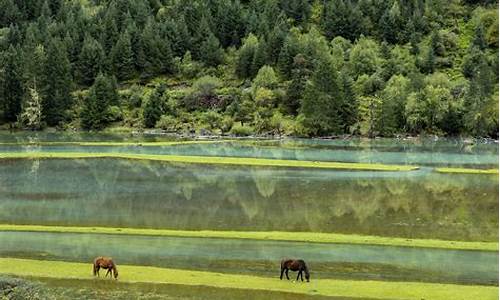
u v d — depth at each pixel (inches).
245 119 7165.4
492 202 2605.8
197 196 2682.1
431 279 1545.3
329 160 4116.6
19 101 7308.1
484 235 2021.4
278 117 6919.3
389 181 3159.5
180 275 1520.7
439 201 2623.0
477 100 6692.9
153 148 4857.3
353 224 2171.5
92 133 6771.7
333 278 1536.7
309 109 6628.9
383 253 1772.9
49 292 1376.7
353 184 3051.2
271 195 2723.9
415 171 3555.6
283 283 1471.5
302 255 1743.4
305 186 2977.4
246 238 1926.7
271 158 4168.3
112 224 2153.1
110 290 1400.1
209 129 7057.1
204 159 3966.5
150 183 3021.7
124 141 5570.9
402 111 6850.4
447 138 6584.6
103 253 1752.0
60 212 2347.4
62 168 3526.1
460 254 1777.8
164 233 1987.0
